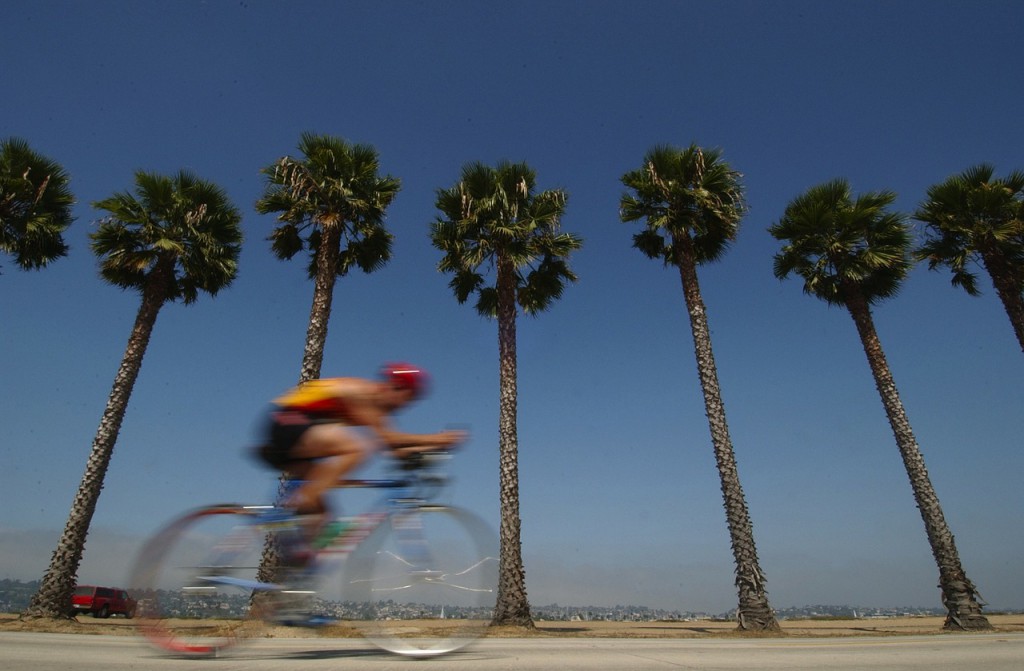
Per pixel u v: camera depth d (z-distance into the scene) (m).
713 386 15.27
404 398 4.25
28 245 16.11
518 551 13.74
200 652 4.18
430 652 4.37
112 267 16.02
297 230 17.31
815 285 18.09
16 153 16.06
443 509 4.43
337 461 4.11
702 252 17.78
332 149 17.00
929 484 15.68
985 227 17.67
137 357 15.08
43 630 11.25
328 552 4.20
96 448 14.05
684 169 17.25
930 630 14.46
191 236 16.16
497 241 17.02
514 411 15.14
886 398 16.72
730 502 14.23
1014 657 5.51
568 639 9.37
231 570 4.21
